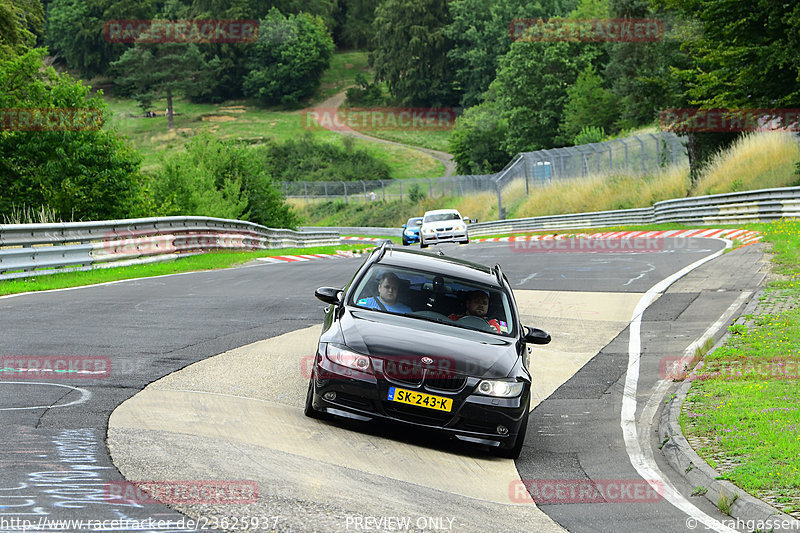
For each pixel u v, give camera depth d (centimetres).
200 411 2284
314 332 3753
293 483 1747
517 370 2283
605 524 1700
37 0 14875
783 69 9650
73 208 9606
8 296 4456
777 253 6109
